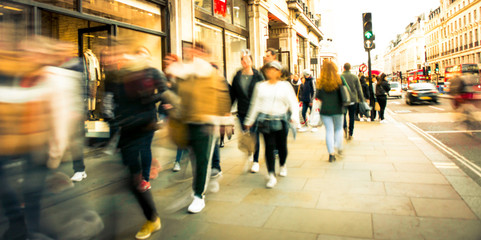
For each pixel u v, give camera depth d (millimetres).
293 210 3543
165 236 3000
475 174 4852
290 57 19656
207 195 4109
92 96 6668
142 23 7676
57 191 2633
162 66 8352
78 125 2586
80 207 2990
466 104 9805
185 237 2971
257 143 5164
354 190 4156
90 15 6223
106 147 3482
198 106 3312
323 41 38750
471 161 5668
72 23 6980
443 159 5750
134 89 2906
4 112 2096
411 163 5496
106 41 3426
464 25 66500
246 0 13977
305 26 24734
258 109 4297
